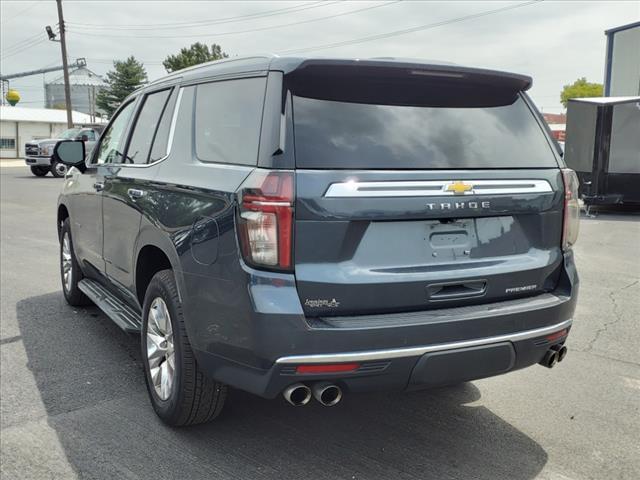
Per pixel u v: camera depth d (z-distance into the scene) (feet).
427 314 10.03
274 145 9.73
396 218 9.92
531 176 11.19
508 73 11.12
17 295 22.85
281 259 9.45
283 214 9.41
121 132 16.48
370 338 9.48
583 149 47.52
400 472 10.77
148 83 16.06
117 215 15.10
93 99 277.03
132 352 16.80
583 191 47.57
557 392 14.17
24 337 18.01
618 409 13.29
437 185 10.20
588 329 18.69
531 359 10.96
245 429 12.34
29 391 14.21
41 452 11.47
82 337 18.02
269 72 10.39
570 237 11.72
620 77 79.41
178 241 11.37
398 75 10.52
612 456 11.34
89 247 17.94
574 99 48.34
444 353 9.94
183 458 11.23
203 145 11.90
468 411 13.20
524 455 11.37
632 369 15.52
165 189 12.40
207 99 12.26
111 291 17.21
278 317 9.33
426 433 12.21
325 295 9.57
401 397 13.89
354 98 10.40
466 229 10.65
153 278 12.60
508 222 11.05
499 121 11.42
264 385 9.68
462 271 10.44
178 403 11.60
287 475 10.67
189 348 11.38
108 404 13.51
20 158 174.81
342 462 11.10
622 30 78.48
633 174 45.83
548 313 10.88
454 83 11.14
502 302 10.82
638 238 36.37
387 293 9.89
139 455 11.34
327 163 9.72
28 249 32.63
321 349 9.38
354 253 9.80
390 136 10.28
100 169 16.72
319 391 9.55
